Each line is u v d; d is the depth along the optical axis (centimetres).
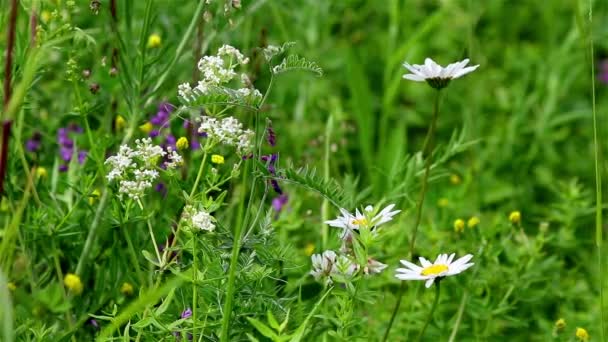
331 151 619
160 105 504
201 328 375
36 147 528
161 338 376
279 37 716
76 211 454
